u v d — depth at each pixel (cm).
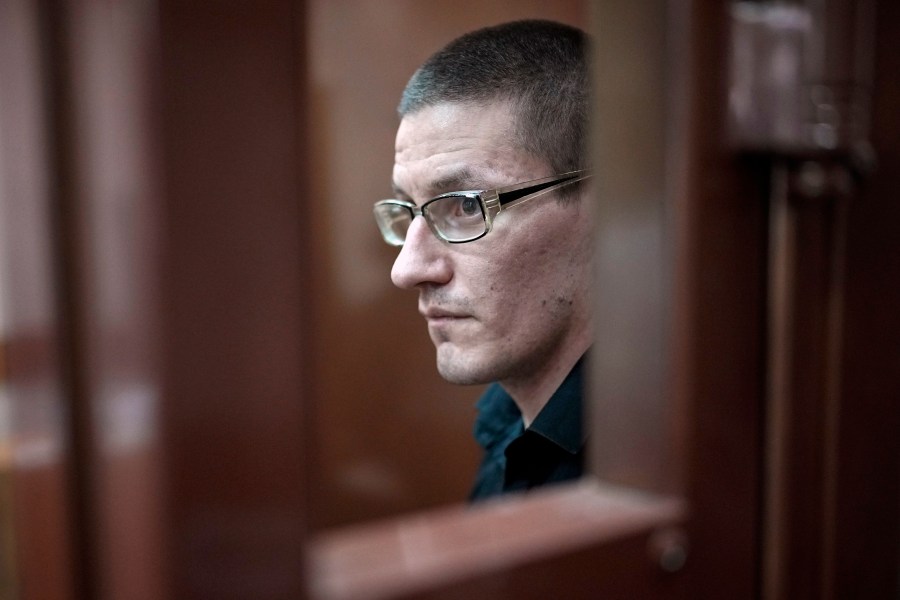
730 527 58
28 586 45
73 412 39
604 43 55
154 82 34
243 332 38
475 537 48
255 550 39
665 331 53
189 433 36
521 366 102
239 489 38
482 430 128
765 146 54
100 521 40
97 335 38
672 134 52
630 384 55
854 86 55
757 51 54
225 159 37
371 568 44
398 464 169
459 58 98
